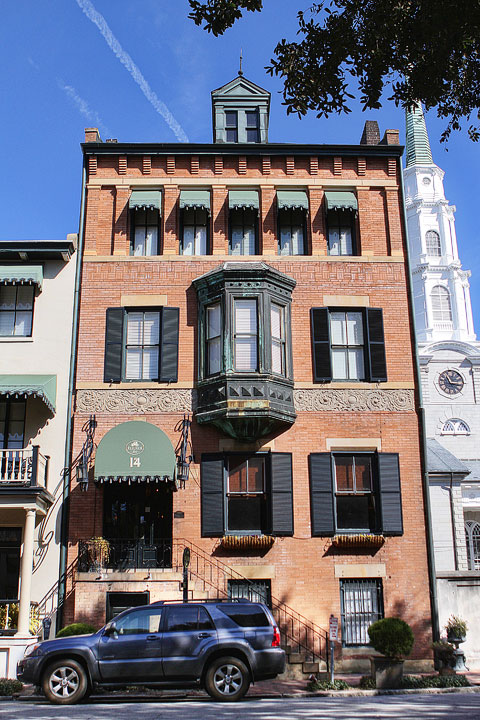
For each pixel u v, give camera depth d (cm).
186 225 2320
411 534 2058
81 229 2284
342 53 1196
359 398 2150
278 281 2167
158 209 2272
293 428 2111
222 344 2084
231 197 2286
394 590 2009
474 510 4581
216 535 2011
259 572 1992
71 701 1345
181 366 2147
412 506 2080
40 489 1884
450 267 7381
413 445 2128
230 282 2127
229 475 2080
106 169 2341
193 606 1416
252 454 2091
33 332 2188
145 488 2091
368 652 1948
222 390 2052
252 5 1154
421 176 7788
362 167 2370
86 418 2102
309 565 2008
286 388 2106
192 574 1981
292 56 1231
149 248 2297
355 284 2253
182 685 1375
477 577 2094
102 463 1958
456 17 1090
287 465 2072
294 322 2203
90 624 1867
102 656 1362
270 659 1390
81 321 2188
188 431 2088
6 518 2028
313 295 2231
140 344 2188
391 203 2342
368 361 2181
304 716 1120
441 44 1152
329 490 2059
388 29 1155
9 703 1404
